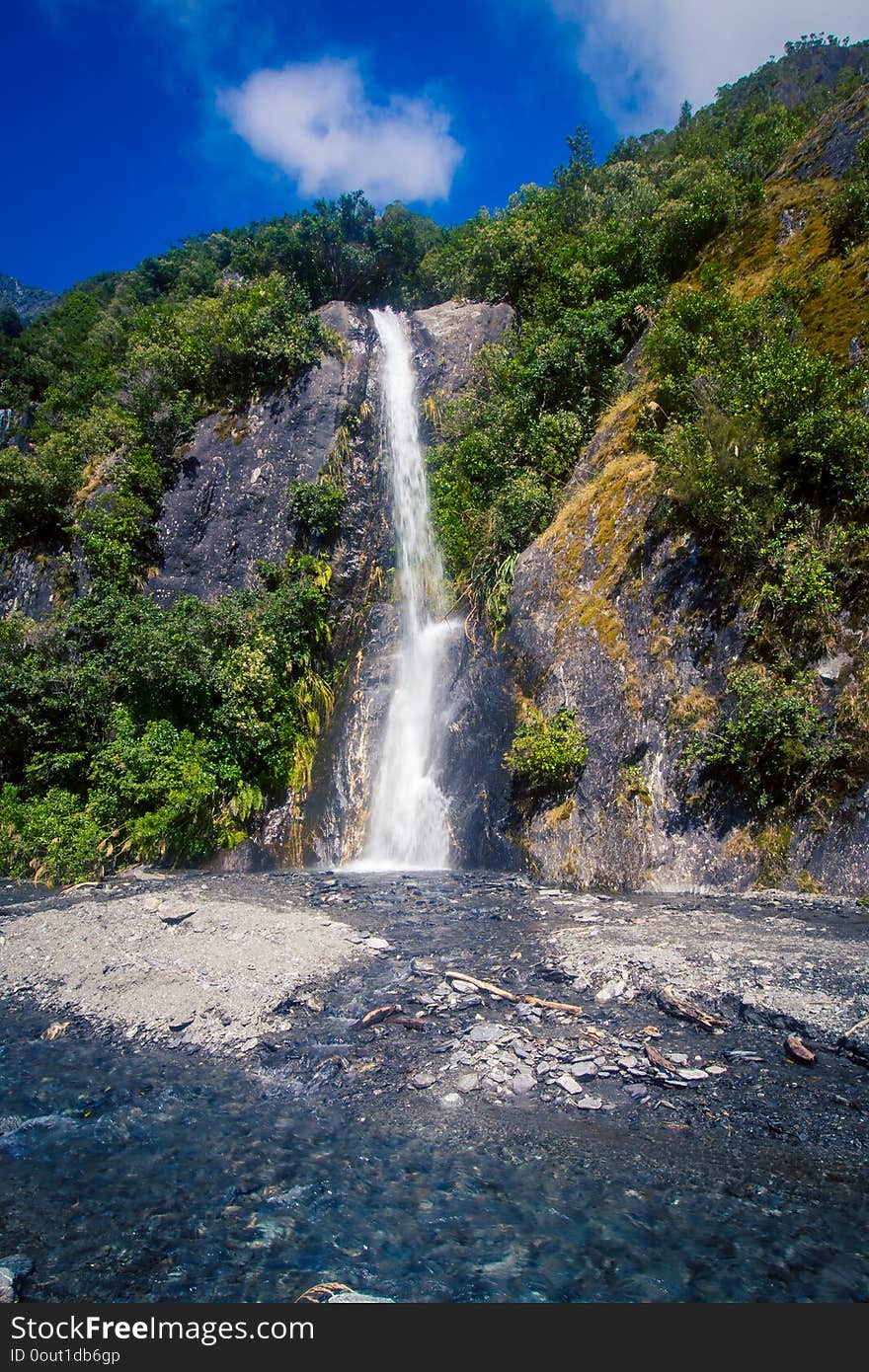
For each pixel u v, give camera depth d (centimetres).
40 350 5375
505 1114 581
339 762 1797
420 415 2503
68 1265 439
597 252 2272
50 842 1480
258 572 2094
